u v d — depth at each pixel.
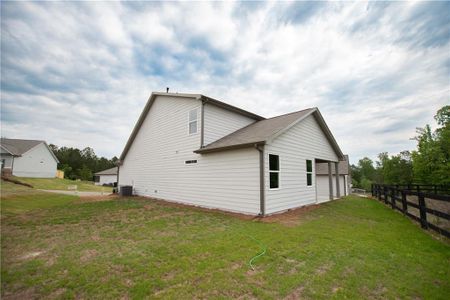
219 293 2.85
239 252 4.33
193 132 11.53
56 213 8.95
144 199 14.02
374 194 18.22
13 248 4.71
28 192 16.67
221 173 9.72
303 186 11.16
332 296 2.79
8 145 31.69
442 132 17.14
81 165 58.88
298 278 3.26
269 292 2.88
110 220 7.53
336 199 14.92
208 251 4.39
